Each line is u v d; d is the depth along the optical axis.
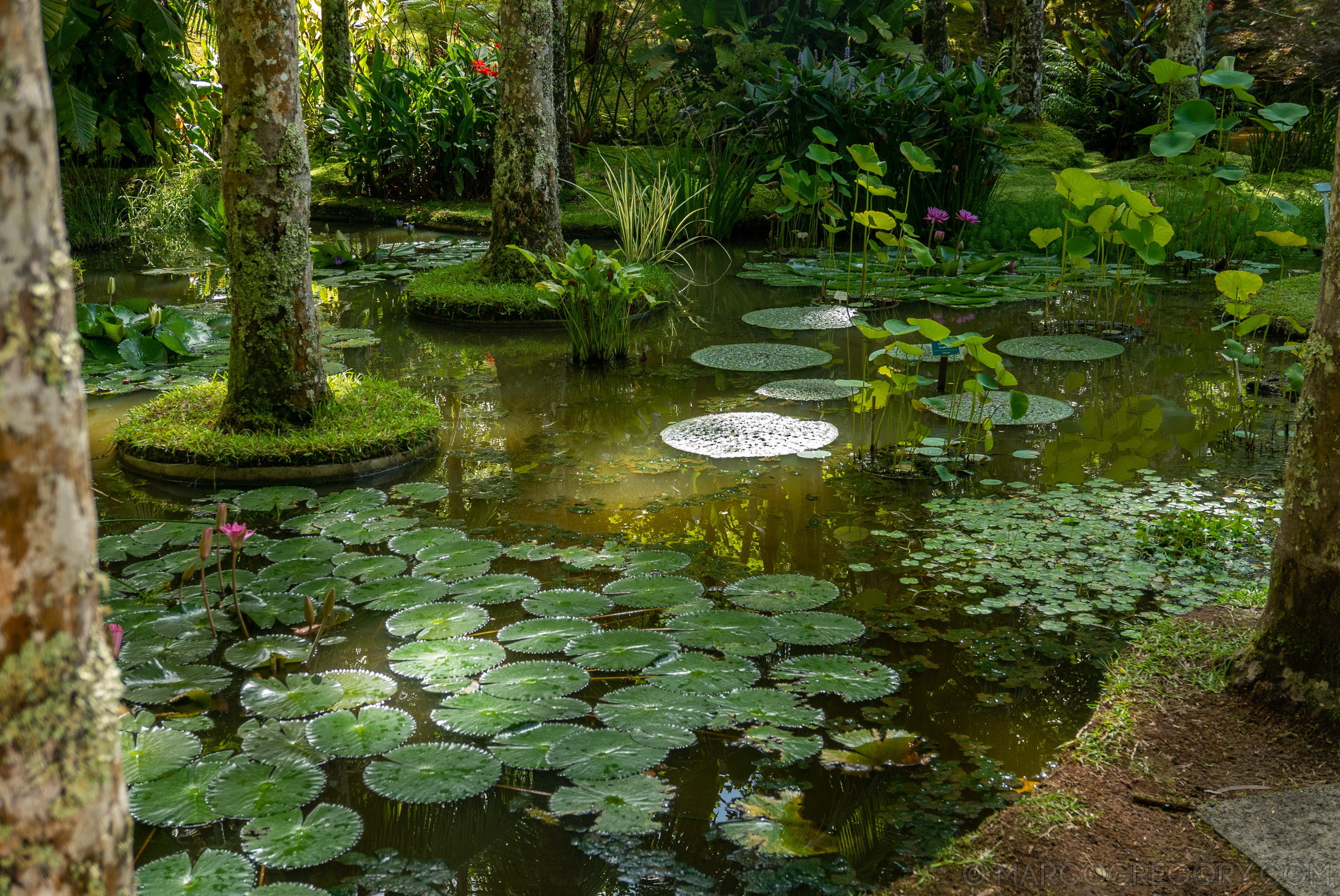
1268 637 2.23
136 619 2.80
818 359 5.59
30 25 0.71
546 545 3.31
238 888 1.78
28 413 0.71
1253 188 9.65
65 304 0.75
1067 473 3.95
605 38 13.11
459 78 10.52
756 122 10.20
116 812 0.81
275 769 2.16
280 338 4.11
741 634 2.70
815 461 4.12
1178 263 7.92
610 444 4.36
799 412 4.77
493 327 6.54
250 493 3.79
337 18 11.51
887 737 2.27
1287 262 7.59
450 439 4.45
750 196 10.08
